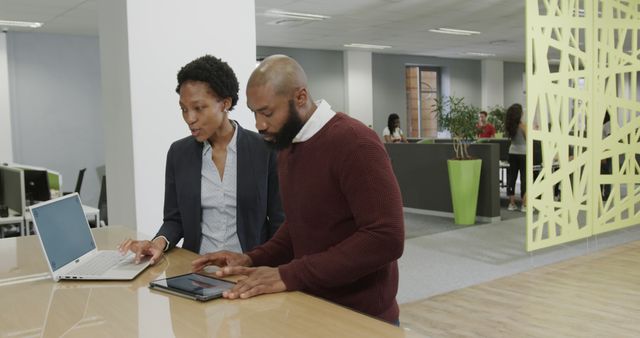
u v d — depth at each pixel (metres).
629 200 5.59
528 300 3.57
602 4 5.15
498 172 6.39
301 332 1.08
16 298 1.38
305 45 11.00
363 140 1.31
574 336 2.96
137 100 3.11
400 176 7.43
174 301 1.31
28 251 1.96
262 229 1.92
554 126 4.75
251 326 1.11
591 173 5.14
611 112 5.30
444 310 3.43
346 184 1.32
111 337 1.08
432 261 4.66
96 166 8.88
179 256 1.80
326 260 1.29
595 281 3.95
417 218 6.82
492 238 5.50
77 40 8.63
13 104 8.20
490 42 11.17
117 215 3.38
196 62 1.77
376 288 1.41
